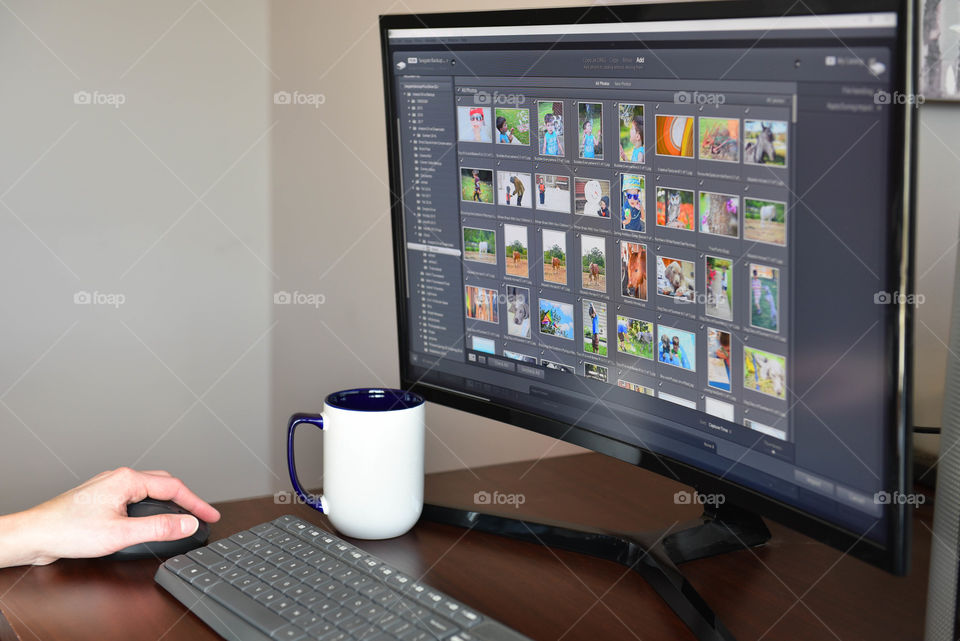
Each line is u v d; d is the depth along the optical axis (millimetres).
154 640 679
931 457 995
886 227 572
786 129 636
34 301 1740
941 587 653
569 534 864
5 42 1637
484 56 874
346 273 1860
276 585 726
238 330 1893
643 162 757
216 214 1833
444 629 640
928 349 1021
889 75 559
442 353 1017
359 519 869
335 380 1916
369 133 1787
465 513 912
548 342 892
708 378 741
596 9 766
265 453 1950
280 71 1805
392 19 956
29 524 807
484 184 911
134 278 1801
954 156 982
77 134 1716
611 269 809
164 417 1871
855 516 625
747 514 871
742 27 656
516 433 1746
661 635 697
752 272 682
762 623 719
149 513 857
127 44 1723
